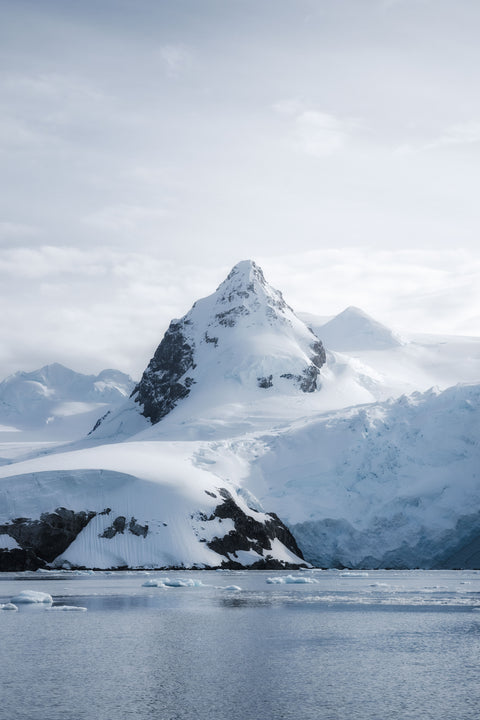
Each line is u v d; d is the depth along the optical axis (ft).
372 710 139.23
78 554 631.97
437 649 200.95
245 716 135.13
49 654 192.13
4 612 283.18
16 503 651.25
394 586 433.89
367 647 204.03
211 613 281.33
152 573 594.24
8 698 147.54
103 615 274.57
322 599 341.00
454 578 531.50
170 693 151.64
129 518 651.25
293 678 165.27
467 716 135.13
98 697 148.25
